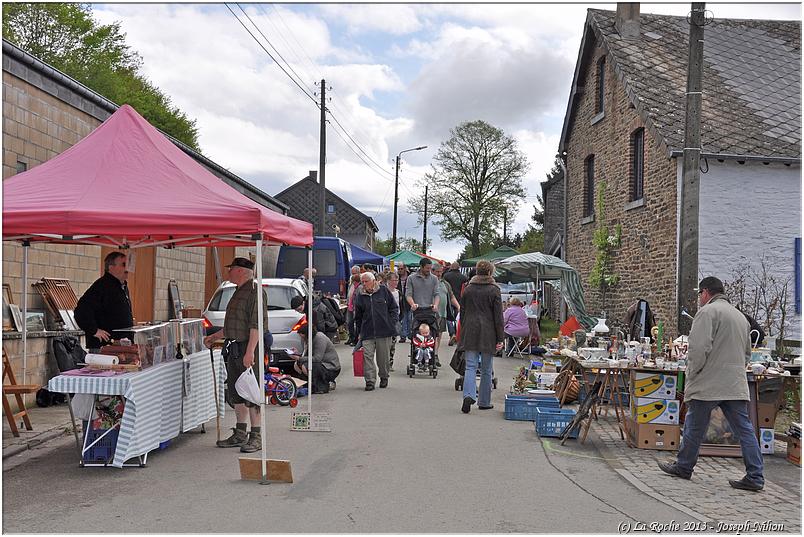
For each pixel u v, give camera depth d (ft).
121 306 27.50
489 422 32.89
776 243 54.75
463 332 35.88
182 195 23.93
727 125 56.90
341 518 19.11
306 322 41.32
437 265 64.69
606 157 69.72
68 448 26.86
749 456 22.88
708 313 23.25
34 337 33.60
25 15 151.12
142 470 23.97
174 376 27.04
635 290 62.49
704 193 54.70
